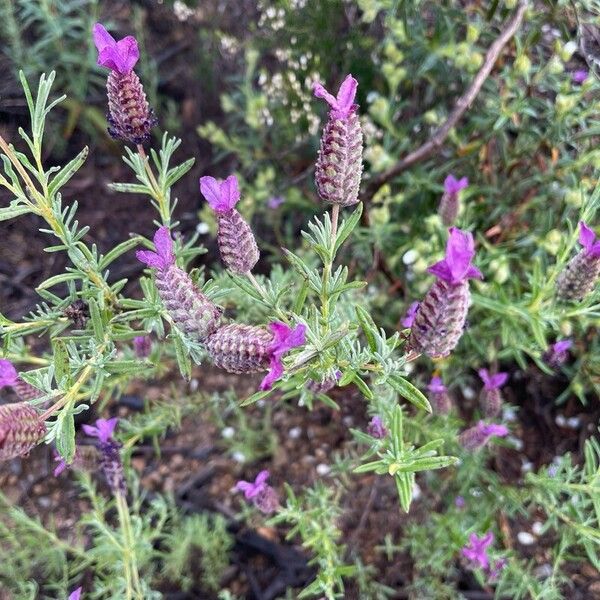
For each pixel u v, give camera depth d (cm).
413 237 33
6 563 29
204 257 41
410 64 35
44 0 38
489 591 31
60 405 18
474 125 32
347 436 36
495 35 31
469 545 27
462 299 17
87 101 44
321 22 37
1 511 31
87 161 43
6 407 16
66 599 28
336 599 31
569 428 35
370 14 31
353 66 38
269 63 43
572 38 31
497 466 34
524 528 33
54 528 30
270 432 35
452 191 28
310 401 24
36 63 40
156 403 30
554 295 25
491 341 31
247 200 36
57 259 40
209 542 32
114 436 28
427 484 33
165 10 45
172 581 32
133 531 27
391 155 34
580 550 31
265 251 41
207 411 36
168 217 22
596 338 31
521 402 36
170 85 45
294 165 41
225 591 28
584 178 29
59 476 34
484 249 32
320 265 35
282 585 32
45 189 18
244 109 42
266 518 31
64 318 21
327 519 28
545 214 31
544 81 30
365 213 35
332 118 18
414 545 30
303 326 16
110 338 20
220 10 43
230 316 31
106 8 46
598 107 28
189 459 36
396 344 19
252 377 37
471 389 36
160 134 44
